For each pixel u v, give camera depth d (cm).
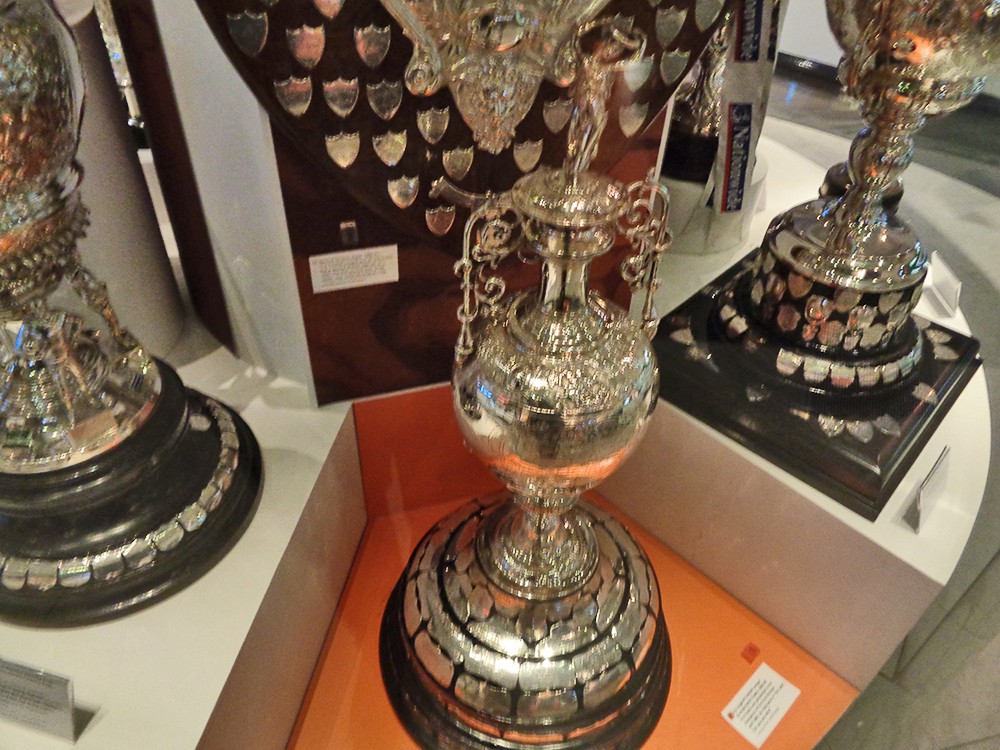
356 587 102
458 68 52
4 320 62
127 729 60
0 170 50
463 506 96
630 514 111
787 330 87
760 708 91
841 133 135
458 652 78
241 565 72
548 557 81
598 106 52
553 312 62
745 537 93
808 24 131
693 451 92
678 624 99
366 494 107
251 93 65
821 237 83
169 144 78
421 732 83
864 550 80
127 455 68
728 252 116
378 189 70
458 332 90
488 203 60
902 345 87
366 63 62
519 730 77
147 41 70
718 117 101
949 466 86
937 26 62
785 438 83
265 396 91
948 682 89
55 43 52
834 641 91
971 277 113
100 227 81
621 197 57
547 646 77
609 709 79
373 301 83
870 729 94
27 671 57
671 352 91
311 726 86
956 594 91
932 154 120
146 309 91
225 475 75
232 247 81
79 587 65
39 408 66
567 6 46
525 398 60
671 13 68
